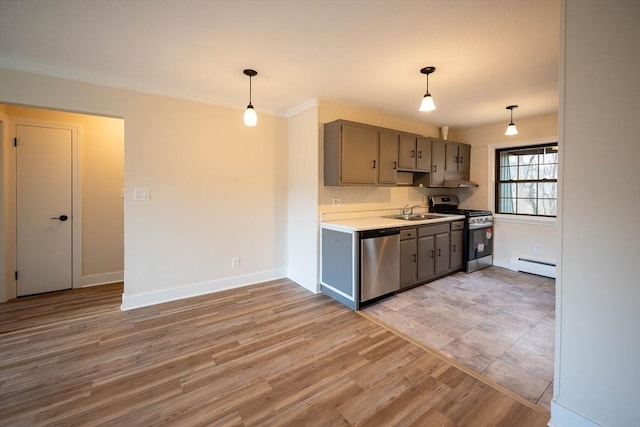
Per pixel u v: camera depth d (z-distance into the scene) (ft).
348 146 10.77
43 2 5.43
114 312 9.48
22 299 10.62
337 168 10.65
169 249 10.39
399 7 5.60
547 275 13.21
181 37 6.75
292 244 12.87
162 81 9.45
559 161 4.71
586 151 4.42
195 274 10.96
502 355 7.06
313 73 8.73
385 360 6.85
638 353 4.09
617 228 4.20
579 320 4.62
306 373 6.37
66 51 7.43
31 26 6.29
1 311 9.52
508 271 14.28
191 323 8.72
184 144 10.52
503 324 8.66
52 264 11.41
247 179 12.01
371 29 6.39
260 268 12.53
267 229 12.65
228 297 10.82
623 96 4.07
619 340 4.24
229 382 6.06
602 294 4.37
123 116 9.42
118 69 8.53
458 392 5.78
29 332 8.12
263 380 6.13
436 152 14.16
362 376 6.27
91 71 8.70
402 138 12.55
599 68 4.25
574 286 4.65
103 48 7.27
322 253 11.35
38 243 11.14
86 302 10.33
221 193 11.39
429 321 8.88
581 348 4.61
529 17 5.92
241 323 8.74
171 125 10.25
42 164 11.14
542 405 5.42
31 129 10.91
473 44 7.02
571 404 4.74
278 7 5.61
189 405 5.41
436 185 14.25
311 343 7.61
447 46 7.13
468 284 12.34
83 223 12.01
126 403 5.45
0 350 7.21
